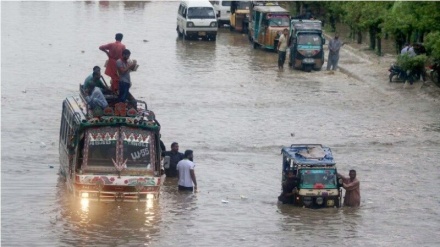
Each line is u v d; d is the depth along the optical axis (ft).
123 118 192.24
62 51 401.29
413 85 334.03
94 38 441.27
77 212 185.88
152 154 192.34
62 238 169.48
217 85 339.77
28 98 302.04
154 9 563.07
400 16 353.92
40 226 176.35
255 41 434.71
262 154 241.55
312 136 263.08
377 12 395.75
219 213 188.75
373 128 273.75
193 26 449.48
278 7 442.50
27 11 531.50
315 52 376.68
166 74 358.64
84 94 205.16
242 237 173.37
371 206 196.75
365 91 332.19
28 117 274.57
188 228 178.09
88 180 188.03
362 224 183.83
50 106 291.17
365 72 361.71
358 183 196.65
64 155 208.74
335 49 374.63
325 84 346.95
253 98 317.22
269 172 222.69
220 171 222.48
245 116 287.89
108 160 190.70
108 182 188.44
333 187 194.59
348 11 423.64
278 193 204.85
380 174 223.51
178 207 191.83
